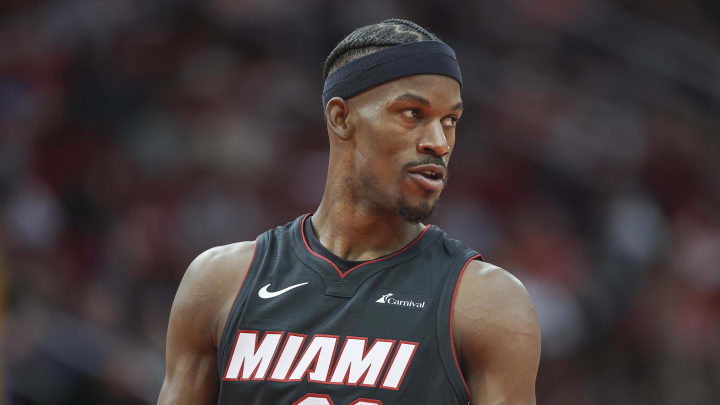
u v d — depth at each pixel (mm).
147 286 27328
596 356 28656
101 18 35656
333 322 6840
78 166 31922
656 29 38875
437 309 6797
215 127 33000
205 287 7371
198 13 36312
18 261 24984
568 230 33469
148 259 28562
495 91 36688
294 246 7406
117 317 24906
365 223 7266
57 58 35156
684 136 36594
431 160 6902
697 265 32250
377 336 6742
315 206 32969
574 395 27406
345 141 7301
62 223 29625
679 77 37594
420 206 6961
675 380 29031
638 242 32281
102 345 22766
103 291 25500
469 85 36344
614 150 35656
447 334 6695
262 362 6820
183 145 32688
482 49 37656
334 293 6977
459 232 32094
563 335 28219
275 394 6691
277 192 32781
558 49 38406
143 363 22984
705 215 34562
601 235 33031
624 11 40188
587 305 29406
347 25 36375
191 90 34062
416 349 6660
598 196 34438
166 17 36094
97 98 33906
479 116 36094
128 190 31188
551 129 36000
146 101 33969
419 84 6855
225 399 6922
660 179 35312
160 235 29469
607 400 27766
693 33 41188
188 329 7391
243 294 7156
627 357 29031
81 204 30734
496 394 6664
